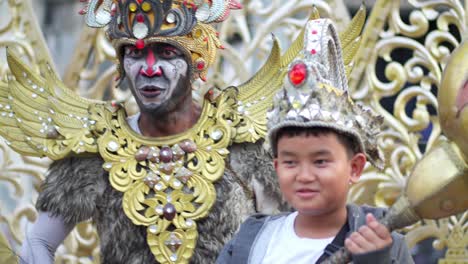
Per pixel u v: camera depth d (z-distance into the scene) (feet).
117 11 23.81
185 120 24.45
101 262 24.32
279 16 32.55
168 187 23.97
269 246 18.06
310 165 17.33
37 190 32.09
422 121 30.40
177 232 23.76
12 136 25.82
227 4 24.25
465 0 30.32
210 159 24.06
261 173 24.14
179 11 23.61
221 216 23.86
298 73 17.35
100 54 33.04
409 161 30.35
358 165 17.87
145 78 23.53
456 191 15.76
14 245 32.04
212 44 24.13
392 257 17.10
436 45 30.55
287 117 17.30
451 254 29.58
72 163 24.53
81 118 25.05
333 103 17.39
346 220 17.88
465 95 15.53
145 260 23.97
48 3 49.37
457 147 15.80
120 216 24.03
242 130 24.20
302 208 17.39
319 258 17.56
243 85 25.03
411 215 16.10
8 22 32.81
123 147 24.36
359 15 25.54
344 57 25.53
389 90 30.63
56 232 24.30
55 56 48.49
